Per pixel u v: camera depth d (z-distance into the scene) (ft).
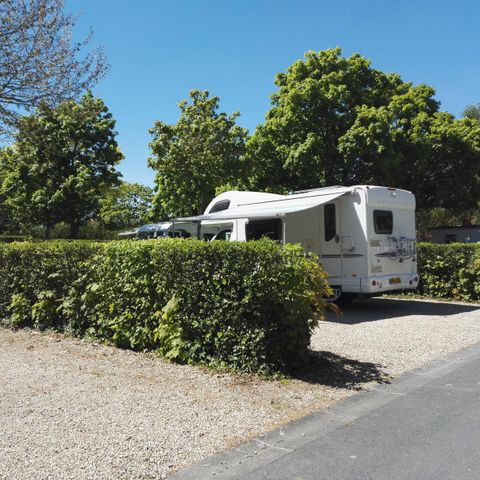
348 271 34.71
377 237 34.45
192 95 72.49
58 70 38.32
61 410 14.89
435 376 18.79
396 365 20.25
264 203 39.55
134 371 19.04
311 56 69.00
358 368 19.66
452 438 13.01
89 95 44.65
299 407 15.35
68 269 25.82
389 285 34.78
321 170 66.80
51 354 21.76
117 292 23.22
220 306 19.39
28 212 87.04
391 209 35.60
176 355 19.81
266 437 13.12
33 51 36.99
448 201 75.66
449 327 28.55
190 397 16.12
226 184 75.31
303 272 18.37
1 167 85.20
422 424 13.99
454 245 40.96
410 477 10.98
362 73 68.80
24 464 11.41
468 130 68.33
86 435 13.07
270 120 68.90
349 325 29.37
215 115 72.90
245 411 14.94
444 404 15.62
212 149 70.18
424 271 42.65
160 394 16.39
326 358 20.90
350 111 65.57
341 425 13.94
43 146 51.67
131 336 22.33
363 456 12.01
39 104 39.19
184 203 77.30
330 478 10.96
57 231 89.15
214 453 12.17
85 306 24.75
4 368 19.53
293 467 11.47
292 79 69.36
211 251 19.71
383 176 66.39
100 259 24.18
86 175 82.17
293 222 37.91
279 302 18.37
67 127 82.02
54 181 84.84
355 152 63.10
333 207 35.63
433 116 70.49
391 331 27.32
